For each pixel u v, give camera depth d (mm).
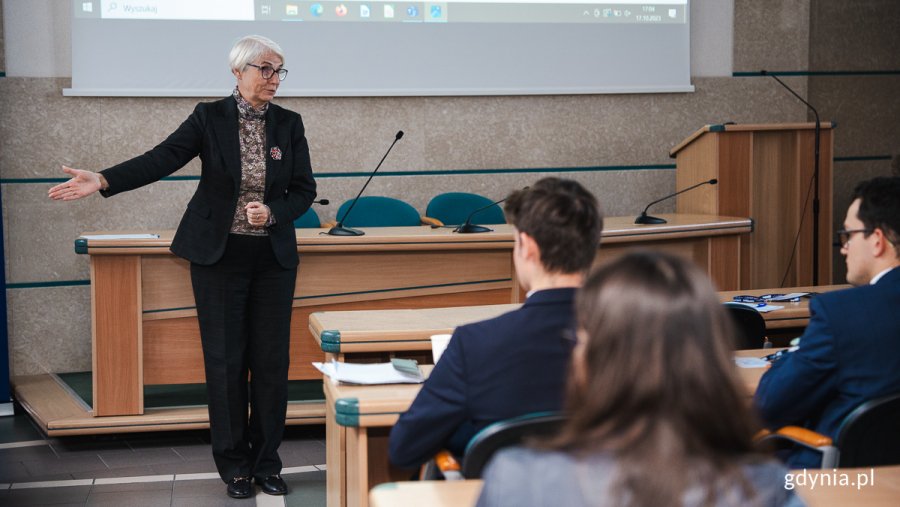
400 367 2029
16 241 4652
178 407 3869
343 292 3777
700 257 4316
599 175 5352
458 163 5156
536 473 842
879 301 1789
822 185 4820
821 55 5711
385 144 5051
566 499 811
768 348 2494
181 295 3695
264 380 3111
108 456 3580
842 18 5734
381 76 4945
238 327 3035
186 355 3734
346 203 4680
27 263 4676
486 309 2717
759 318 2584
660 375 796
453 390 1573
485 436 1426
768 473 818
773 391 1839
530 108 5223
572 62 5188
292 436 3865
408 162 5094
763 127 4660
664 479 765
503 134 5199
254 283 3053
